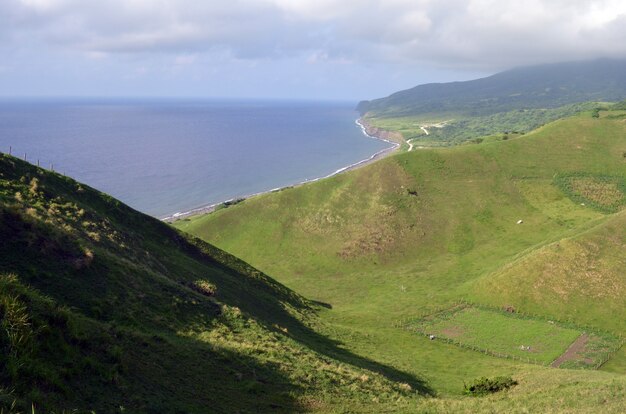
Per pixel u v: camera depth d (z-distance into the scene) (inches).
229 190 7135.8
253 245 4195.4
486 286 2898.6
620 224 3038.9
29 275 1035.3
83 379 698.8
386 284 3405.5
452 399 1334.9
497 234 3949.3
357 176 4773.6
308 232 4259.4
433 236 4040.4
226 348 1137.4
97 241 1509.6
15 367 597.0
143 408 717.3
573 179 4581.7
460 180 4650.6
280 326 1830.7
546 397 1180.5
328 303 3129.9
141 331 1045.2
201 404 825.5
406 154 4985.2
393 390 1288.1
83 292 1095.6
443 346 2244.1
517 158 4936.0
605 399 1057.5
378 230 4119.1
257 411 885.8
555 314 2549.2
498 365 1957.4
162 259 1888.5
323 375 1204.5
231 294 1955.0
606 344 2249.0
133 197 6432.1
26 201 1505.9
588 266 2751.0
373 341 2138.3
